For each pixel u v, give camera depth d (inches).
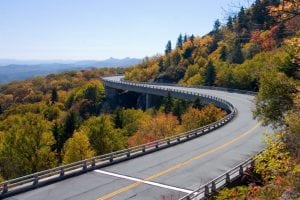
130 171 1066.1
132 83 4581.7
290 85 924.6
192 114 2434.8
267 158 533.6
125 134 2792.8
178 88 3841.0
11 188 869.2
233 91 3459.6
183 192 884.0
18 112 5132.9
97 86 5344.5
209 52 6003.9
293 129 505.4
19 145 1759.4
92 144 2103.8
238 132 1716.3
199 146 1425.9
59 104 5516.7
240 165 951.0
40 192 874.1
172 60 6545.3
